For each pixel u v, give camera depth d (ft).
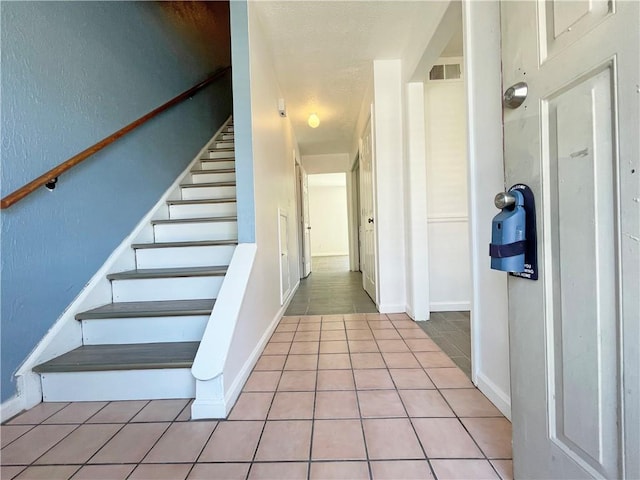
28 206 4.69
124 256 6.87
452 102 9.35
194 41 11.04
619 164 1.91
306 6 6.79
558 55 2.34
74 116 5.66
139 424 4.18
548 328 2.53
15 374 4.48
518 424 2.92
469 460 3.36
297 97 11.35
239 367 5.07
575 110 2.21
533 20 2.59
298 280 15.08
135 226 7.47
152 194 8.23
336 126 14.61
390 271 9.46
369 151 10.97
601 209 2.04
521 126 2.76
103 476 3.27
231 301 5.20
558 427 2.45
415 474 3.18
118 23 7.02
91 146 5.87
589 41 2.08
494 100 4.13
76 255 5.62
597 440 2.10
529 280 2.72
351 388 4.97
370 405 4.47
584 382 2.20
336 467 3.30
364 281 13.83
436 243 9.52
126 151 7.19
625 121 1.86
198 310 5.55
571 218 2.28
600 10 2.00
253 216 6.22
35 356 4.75
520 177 2.78
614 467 1.98
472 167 4.74
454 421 4.05
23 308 4.60
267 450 3.59
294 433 3.89
